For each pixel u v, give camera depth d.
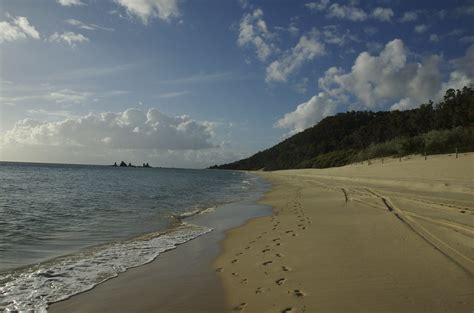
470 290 5.65
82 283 7.56
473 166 27.75
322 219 14.08
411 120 80.06
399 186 27.81
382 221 12.29
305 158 139.75
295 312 5.41
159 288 7.16
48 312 6.13
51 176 63.66
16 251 10.40
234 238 12.00
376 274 6.68
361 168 52.56
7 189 33.50
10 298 6.73
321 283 6.54
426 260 7.29
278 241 10.58
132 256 9.80
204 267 8.59
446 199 16.86
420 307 5.16
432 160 36.69
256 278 7.31
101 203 23.28
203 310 5.98
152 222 15.88
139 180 60.56
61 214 18.08
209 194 32.81
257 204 23.11
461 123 61.25
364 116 152.00
